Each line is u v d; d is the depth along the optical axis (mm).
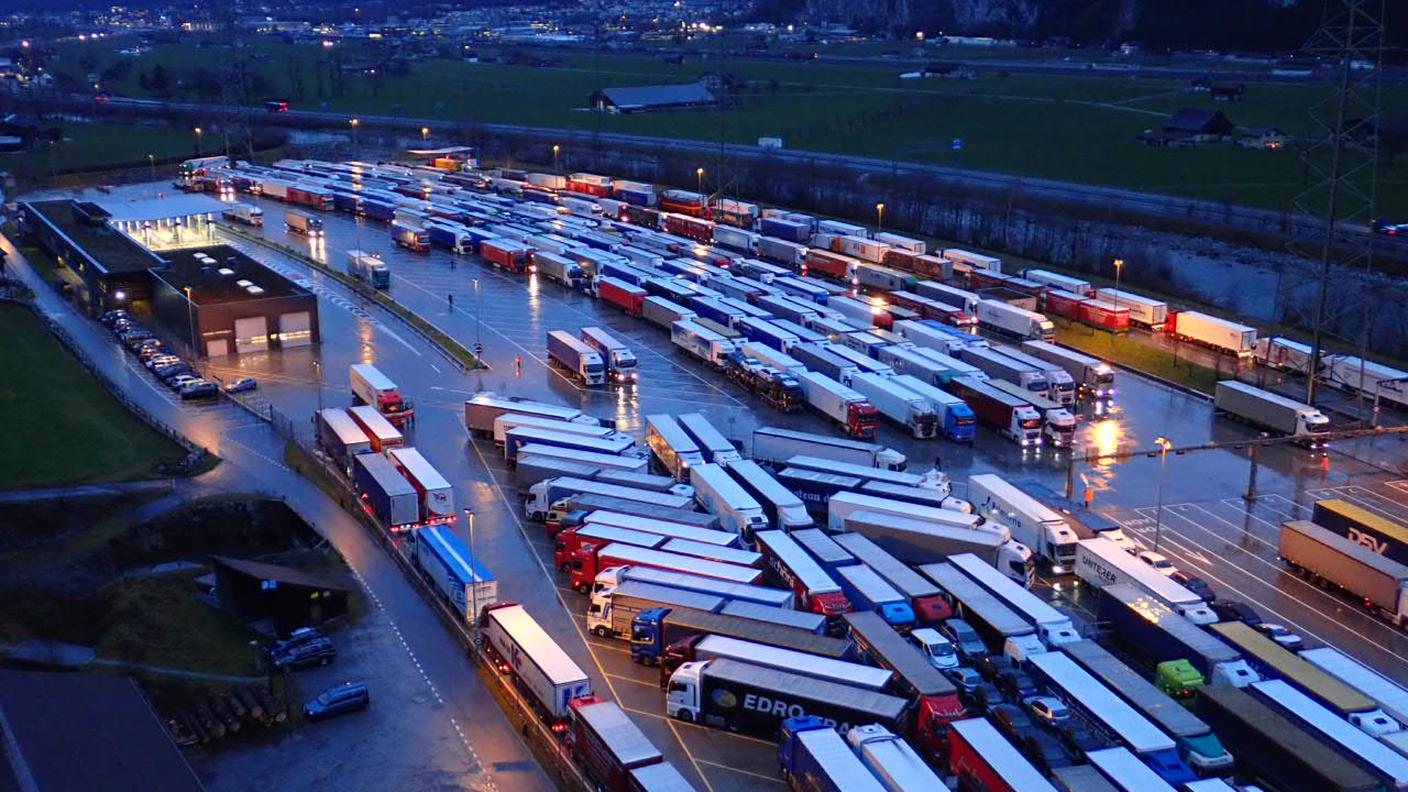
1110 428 102812
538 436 90188
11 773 47500
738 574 68812
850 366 109312
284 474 89875
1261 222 181125
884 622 62781
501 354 122688
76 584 73312
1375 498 87625
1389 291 145000
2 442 92125
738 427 101625
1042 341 123688
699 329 121188
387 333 130000
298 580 68375
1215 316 135375
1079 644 61656
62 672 63906
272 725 58625
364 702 60188
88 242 149250
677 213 196125
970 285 148625
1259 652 60906
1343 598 72938
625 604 66000
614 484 82438
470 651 65312
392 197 199125
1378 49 128250
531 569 75500
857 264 151750
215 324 119438
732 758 56000
